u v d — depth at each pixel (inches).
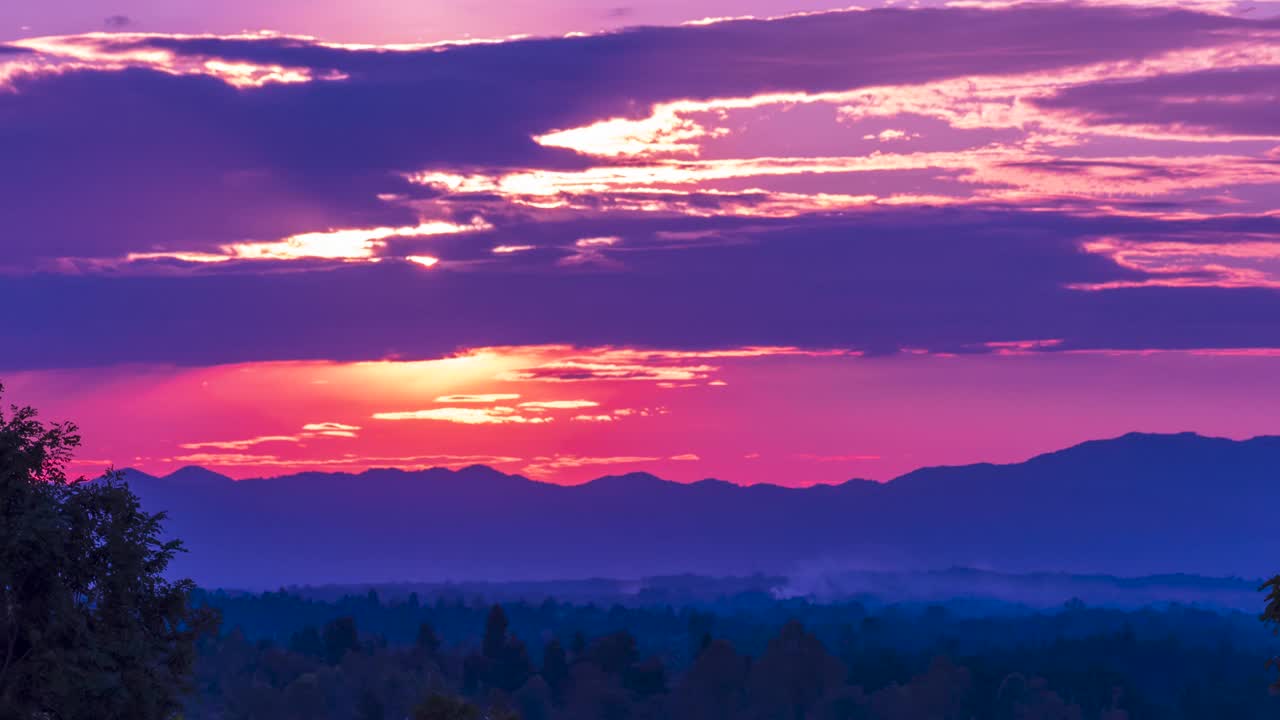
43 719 5949.8
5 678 5753.0
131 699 5915.4
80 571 6067.9
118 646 5954.7
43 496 6008.9
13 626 5846.5
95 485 6259.8
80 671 5757.9
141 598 6299.2
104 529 6146.7
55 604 5861.2
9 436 6018.7
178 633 6387.8
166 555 6363.2
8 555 5812.0
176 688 6309.1
